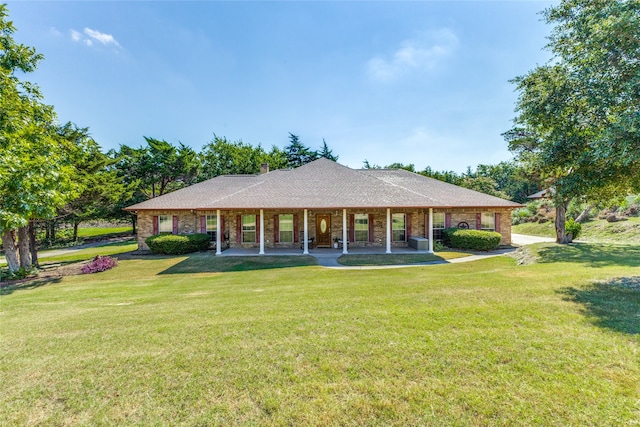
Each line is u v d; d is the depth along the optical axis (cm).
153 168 3347
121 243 2609
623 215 2061
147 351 397
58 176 1073
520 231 2675
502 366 329
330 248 1736
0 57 1174
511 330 422
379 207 1451
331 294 685
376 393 289
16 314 612
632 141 494
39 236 2712
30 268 1234
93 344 426
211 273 1141
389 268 1159
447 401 274
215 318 528
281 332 448
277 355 374
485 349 369
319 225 1767
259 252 1595
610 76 582
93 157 2441
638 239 1645
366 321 482
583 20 638
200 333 455
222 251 1648
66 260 1672
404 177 2145
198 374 334
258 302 635
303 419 257
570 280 693
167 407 279
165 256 1577
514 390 286
